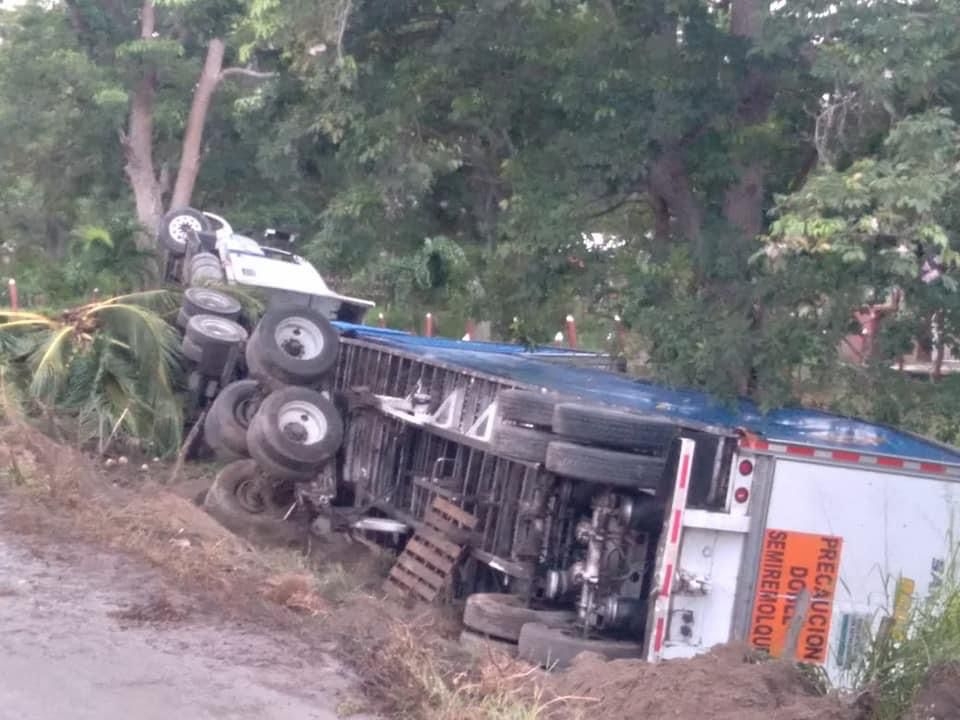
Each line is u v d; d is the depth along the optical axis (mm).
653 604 7801
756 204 11070
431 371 11227
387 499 11656
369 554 11375
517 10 11047
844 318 9188
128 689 5848
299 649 6645
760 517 7883
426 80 12023
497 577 10008
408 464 11555
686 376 9766
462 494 10250
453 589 10047
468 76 11906
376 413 11883
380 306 18438
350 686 6176
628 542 8422
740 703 6152
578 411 8281
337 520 11383
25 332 14055
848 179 8406
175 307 14609
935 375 10430
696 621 7871
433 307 18328
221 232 16203
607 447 8320
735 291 9930
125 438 13422
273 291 14797
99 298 18156
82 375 13336
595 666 6738
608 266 10852
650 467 8203
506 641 8633
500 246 11547
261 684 6078
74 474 10125
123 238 19562
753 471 7934
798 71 10422
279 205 27875
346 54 11773
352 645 6848
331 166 14570
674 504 7777
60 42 27297
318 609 7562
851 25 9102
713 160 10734
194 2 18422
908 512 8031
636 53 10656
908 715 6160
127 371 13477
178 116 28312
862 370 10023
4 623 6617
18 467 9898
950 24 8922
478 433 9961
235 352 13492
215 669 6219
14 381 13398
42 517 8758
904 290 9305
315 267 17047
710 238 10367
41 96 27156
